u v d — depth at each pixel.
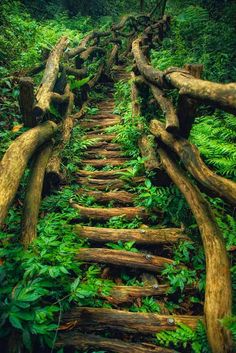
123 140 5.20
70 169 4.52
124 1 18.33
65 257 2.81
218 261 2.56
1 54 6.30
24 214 3.23
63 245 2.92
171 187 3.92
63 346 2.30
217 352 2.12
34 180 3.58
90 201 3.96
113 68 9.71
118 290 2.78
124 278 2.98
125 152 5.04
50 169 4.06
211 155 4.22
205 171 3.03
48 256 2.72
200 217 2.96
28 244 2.97
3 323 2.06
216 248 2.66
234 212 3.70
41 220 3.44
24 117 4.03
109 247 3.33
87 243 3.30
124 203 3.99
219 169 4.15
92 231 3.38
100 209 3.76
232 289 2.59
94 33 8.77
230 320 2.01
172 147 3.61
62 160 4.69
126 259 3.05
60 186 4.24
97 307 2.62
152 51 8.91
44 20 11.73
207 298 2.40
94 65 8.67
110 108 7.21
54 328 2.24
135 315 2.50
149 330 2.43
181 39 9.24
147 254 3.12
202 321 2.41
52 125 4.15
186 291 2.82
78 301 2.59
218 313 2.27
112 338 2.42
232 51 7.14
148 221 3.71
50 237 3.11
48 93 4.71
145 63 5.95
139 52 6.76
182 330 2.38
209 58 6.86
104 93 8.23
